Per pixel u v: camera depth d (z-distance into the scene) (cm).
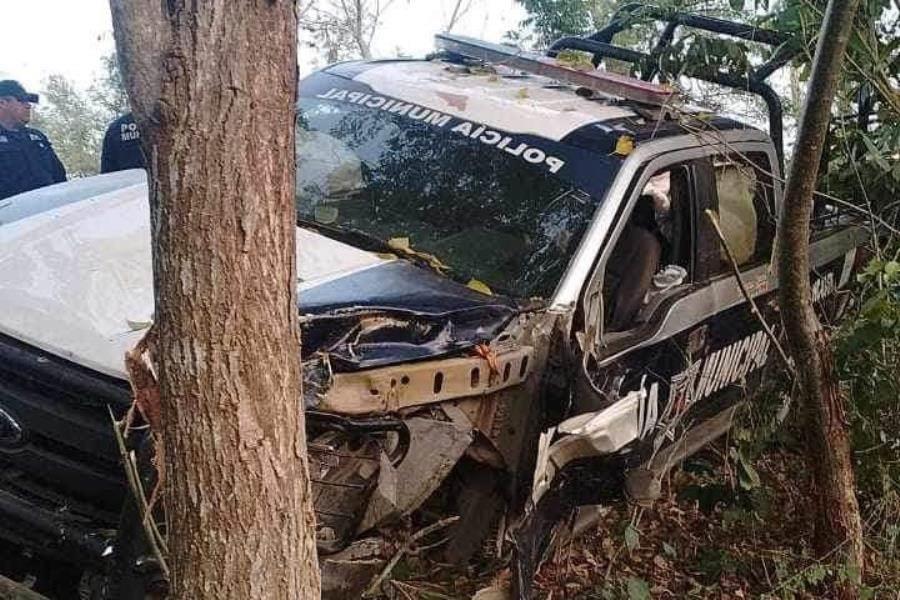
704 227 406
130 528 248
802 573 384
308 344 271
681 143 399
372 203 373
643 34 647
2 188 538
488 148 383
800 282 353
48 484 278
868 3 390
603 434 300
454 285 329
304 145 404
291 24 158
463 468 323
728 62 492
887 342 418
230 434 166
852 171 471
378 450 279
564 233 350
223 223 157
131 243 321
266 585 175
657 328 368
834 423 388
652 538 425
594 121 394
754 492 410
